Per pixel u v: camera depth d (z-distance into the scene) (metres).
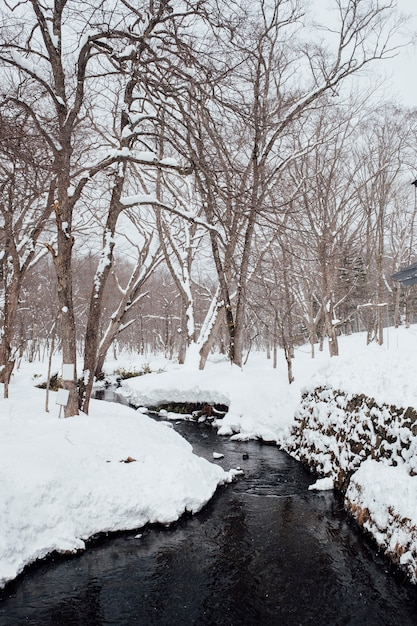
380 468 6.26
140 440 7.22
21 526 5.10
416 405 6.00
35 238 11.48
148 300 39.25
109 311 33.72
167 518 6.16
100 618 4.37
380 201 19.48
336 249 16.31
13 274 11.51
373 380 7.64
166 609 4.52
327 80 13.05
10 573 4.74
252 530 6.19
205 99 6.83
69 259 7.69
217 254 14.70
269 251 16.17
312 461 8.64
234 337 15.59
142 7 7.48
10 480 5.41
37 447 6.14
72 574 5.07
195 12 6.80
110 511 5.89
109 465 6.40
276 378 13.29
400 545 5.03
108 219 8.27
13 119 5.55
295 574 5.14
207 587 4.89
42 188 7.03
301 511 6.79
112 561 5.37
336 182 18.50
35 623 4.27
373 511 5.83
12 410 7.80
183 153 6.71
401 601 4.62
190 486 6.79
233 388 13.16
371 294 23.20
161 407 14.88
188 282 17.69
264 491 7.62
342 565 5.29
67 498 5.65
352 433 7.46
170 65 6.88
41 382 16.98
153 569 5.23
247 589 4.86
